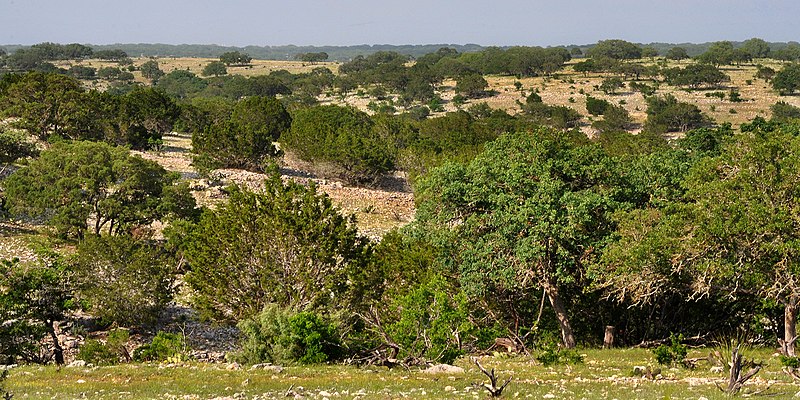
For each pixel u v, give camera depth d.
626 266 24.70
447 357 22.94
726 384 18.39
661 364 23.25
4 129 62.38
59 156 47.38
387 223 58.59
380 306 28.09
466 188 28.84
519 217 26.91
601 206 27.73
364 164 71.12
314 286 28.00
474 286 27.27
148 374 20.34
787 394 16.69
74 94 78.62
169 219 46.41
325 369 21.44
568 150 31.05
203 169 66.31
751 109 161.88
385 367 22.00
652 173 30.64
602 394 16.88
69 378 19.64
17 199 45.94
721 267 22.86
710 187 23.77
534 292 30.44
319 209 29.86
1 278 27.84
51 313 28.33
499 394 16.41
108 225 51.31
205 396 16.98
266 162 74.31
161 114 95.75
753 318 29.42
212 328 34.47
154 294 32.84
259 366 21.89
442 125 98.50
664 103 156.25
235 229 29.00
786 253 22.03
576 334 31.23
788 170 22.77
